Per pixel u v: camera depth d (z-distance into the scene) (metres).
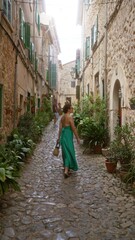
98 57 11.96
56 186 5.32
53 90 32.47
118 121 8.66
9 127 8.62
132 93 6.23
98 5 11.90
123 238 3.22
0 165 4.50
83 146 10.20
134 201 4.45
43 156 8.69
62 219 3.76
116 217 3.83
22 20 10.66
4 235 3.26
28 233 3.33
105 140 9.17
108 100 9.50
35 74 16.47
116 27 8.02
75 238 3.21
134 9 6.02
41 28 20.73
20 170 6.30
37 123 13.42
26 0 12.19
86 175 6.17
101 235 3.30
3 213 3.93
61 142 6.36
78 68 23.78
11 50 8.70
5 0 7.64
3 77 7.61
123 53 7.11
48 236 3.26
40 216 3.85
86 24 17.11
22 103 11.51
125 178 5.32
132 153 5.64
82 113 13.78
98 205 4.29
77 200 4.53
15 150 7.00
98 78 12.58
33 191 4.99
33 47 14.83
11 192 4.88
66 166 6.07
